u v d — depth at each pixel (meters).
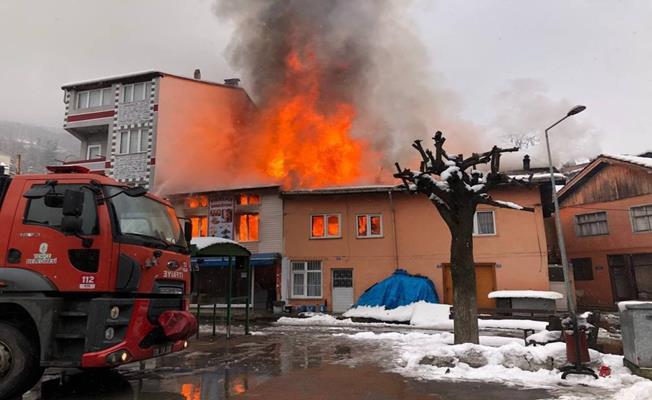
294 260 23.55
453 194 10.13
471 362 8.05
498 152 10.01
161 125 27.19
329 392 6.50
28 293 6.05
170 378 7.50
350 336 13.33
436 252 22.08
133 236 6.61
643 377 6.97
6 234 6.32
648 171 25.23
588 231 28.69
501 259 21.08
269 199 24.41
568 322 7.74
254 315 20.97
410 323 18.38
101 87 28.56
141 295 6.64
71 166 7.07
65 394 6.48
